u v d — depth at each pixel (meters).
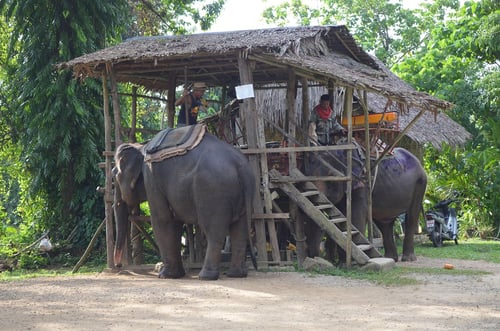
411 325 7.03
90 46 16.50
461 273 11.04
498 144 22.00
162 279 10.60
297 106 16.08
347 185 11.42
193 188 10.14
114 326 7.00
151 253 15.78
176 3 23.28
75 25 15.94
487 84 22.17
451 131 18.94
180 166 10.31
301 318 7.34
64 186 16.70
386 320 7.26
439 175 21.91
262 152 11.38
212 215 10.08
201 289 9.14
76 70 12.09
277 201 12.88
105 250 16.22
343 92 15.36
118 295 8.77
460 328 6.91
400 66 26.45
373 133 13.83
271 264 11.44
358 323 7.11
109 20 17.09
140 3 23.41
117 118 12.47
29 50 16.52
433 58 25.91
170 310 7.76
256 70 13.30
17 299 8.62
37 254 15.73
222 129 14.45
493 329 6.87
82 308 7.95
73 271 13.16
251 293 8.86
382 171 13.22
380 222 13.95
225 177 10.07
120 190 11.39
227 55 11.83
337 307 7.95
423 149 20.48
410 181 13.65
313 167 12.21
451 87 23.14
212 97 23.89
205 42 12.02
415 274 10.88
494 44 21.38
